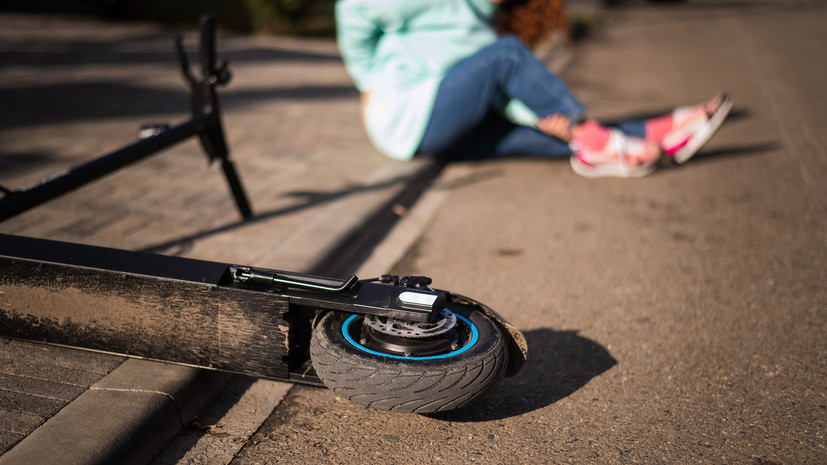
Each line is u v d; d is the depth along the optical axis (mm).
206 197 3807
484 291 2975
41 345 2225
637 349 2502
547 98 4258
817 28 14336
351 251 3334
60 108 5469
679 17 16781
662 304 2861
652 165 4613
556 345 2533
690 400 2178
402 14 4254
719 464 1861
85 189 3822
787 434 1993
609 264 3273
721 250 3443
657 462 1873
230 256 3025
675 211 4004
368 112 4598
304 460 1882
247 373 1953
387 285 1878
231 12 12320
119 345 2031
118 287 1964
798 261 3309
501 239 3590
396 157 4602
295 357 1952
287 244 3158
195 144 4848
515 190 4391
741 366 2379
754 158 5051
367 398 1808
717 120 4543
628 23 15328
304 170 4379
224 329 1923
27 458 1681
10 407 1890
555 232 3688
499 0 4324
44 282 2020
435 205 4125
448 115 4312
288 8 10484
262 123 5469
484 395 1850
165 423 1943
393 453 1913
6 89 5988
